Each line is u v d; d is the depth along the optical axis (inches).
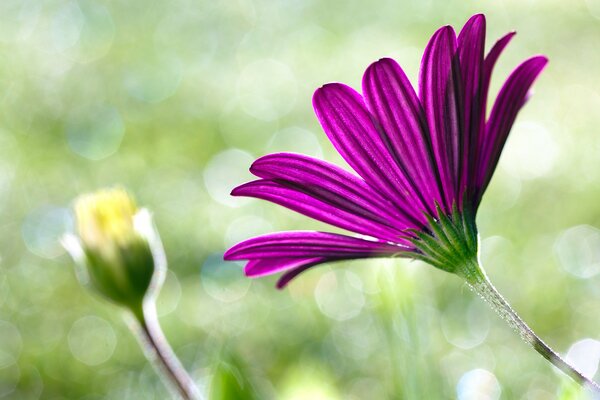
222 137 45.3
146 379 28.6
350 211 14.3
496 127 14.3
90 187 41.2
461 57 13.9
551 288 30.1
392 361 15.9
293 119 46.5
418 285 17.0
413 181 14.1
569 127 42.0
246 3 61.2
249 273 14.7
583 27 50.7
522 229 34.6
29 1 61.0
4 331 32.6
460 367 23.1
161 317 31.5
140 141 45.3
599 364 16.7
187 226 37.7
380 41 54.5
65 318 32.8
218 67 53.8
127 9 59.9
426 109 14.0
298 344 28.5
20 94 50.1
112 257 15.1
